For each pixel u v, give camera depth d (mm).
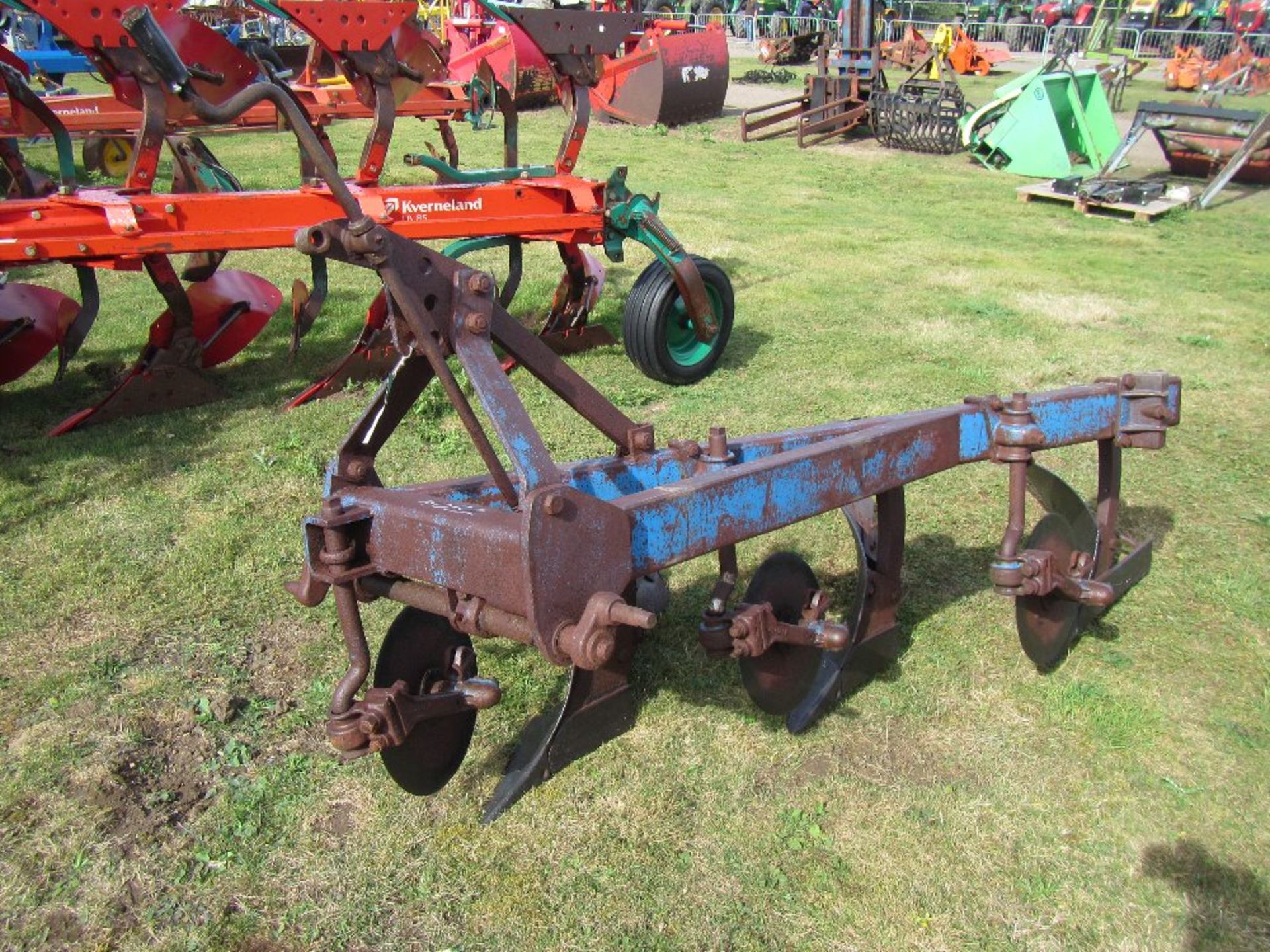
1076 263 9398
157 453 5176
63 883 2691
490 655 3578
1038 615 3400
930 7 34312
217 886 2689
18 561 4176
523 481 2297
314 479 4918
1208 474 5105
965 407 3234
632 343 6039
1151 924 2590
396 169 13086
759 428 5562
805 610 3078
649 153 15203
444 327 2492
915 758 3154
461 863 2754
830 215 11422
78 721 3273
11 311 5762
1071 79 14273
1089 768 3111
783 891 2676
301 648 3660
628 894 2660
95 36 4668
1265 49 26812
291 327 7258
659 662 3578
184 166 5754
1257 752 3180
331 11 4953
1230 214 11969
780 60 26703
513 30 15453
